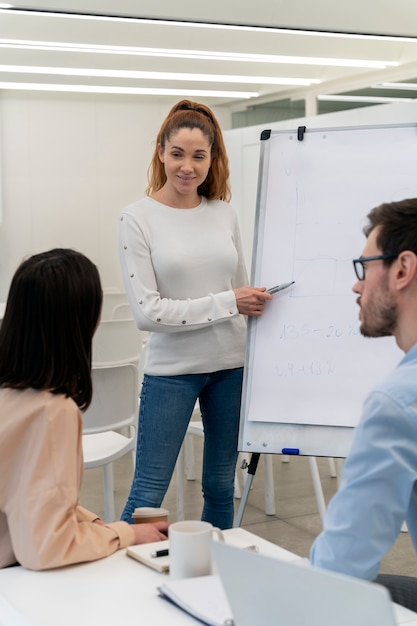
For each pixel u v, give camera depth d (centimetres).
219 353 261
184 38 628
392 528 123
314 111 884
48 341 157
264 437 252
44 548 149
